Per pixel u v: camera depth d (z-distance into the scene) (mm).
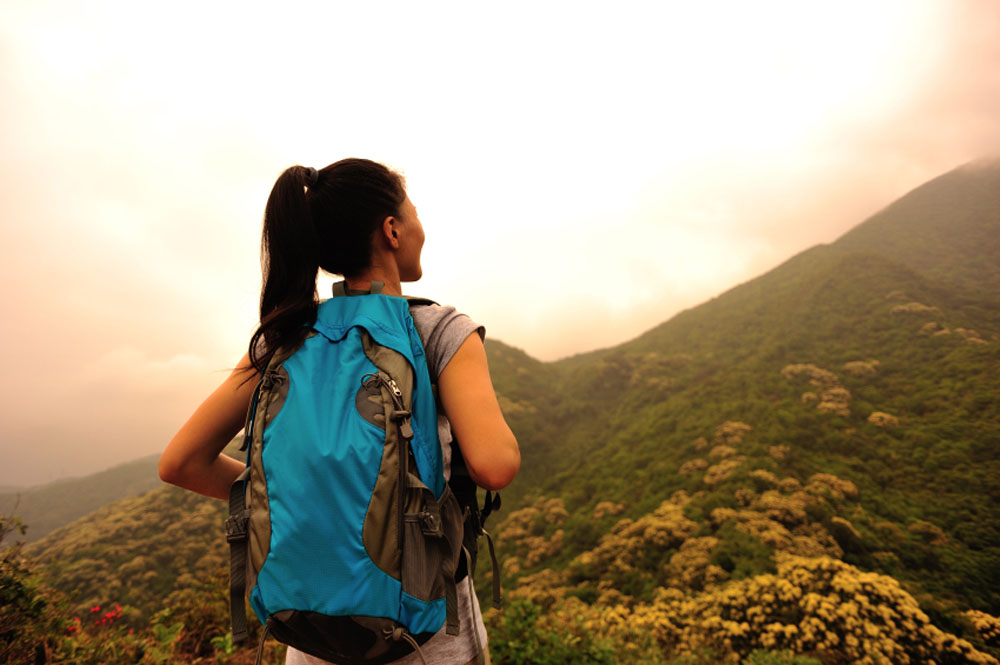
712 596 19734
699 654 10047
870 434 57250
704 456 61000
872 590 17297
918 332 77875
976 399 56781
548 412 104625
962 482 45469
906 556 38031
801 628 16203
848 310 94875
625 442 78562
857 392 68250
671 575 35625
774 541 36812
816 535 38688
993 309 82188
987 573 34875
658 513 48125
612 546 44125
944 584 34875
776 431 60125
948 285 95125
